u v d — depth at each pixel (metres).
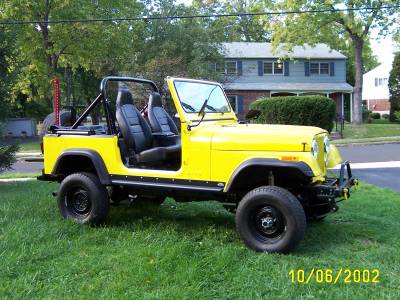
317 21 27.14
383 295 3.86
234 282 4.15
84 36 24.50
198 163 5.25
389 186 9.75
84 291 4.00
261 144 4.96
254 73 35.81
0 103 10.40
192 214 6.66
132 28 28.72
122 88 6.31
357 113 29.39
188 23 30.72
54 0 23.45
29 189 9.23
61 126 6.64
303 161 4.78
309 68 36.44
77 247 5.09
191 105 5.68
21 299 3.87
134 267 4.45
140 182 5.60
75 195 6.05
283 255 4.80
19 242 5.10
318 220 6.20
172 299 3.81
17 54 10.63
